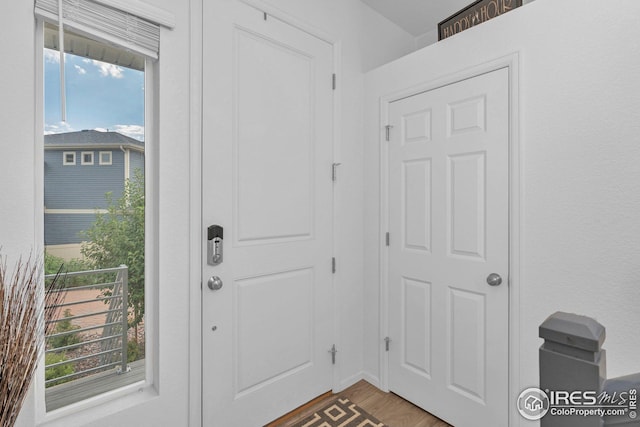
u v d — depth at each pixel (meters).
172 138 1.43
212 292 1.56
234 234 1.64
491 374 1.64
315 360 2.03
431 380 1.92
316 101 2.02
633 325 1.24
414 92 2.00
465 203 1.76
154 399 1.39
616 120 1.27
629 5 1.24
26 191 1.10
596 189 1.32
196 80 1.49
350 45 2.22
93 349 1.85
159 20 1.35
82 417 1.25
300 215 1.94
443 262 1.86
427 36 2.71
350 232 2.23
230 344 1.63
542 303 1.47
